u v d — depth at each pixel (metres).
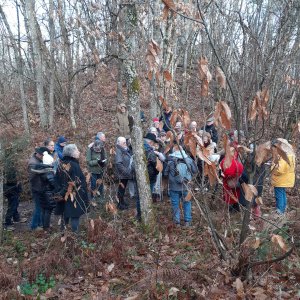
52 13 15.21
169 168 7.13
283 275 4.89
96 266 5.62
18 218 8.70
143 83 16.19
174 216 7.30
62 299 4.91
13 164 8.01
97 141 8.88
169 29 10.97
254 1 5.25
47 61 16.84
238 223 5.91
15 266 5.82
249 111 4.23
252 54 4.42
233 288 4.46
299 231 5.66
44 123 16.00
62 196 6.66
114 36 7.43
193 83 14.02
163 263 5.53
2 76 20.81
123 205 8.80
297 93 4.89
